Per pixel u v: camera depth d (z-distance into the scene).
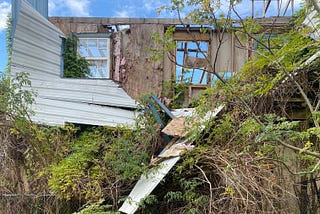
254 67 5.08
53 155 5.99
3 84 6.01
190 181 4.86
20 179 5.64
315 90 5.09
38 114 6.90
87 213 4.65
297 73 4.75
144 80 8.38
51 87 7.15
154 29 8.49
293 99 5.25
